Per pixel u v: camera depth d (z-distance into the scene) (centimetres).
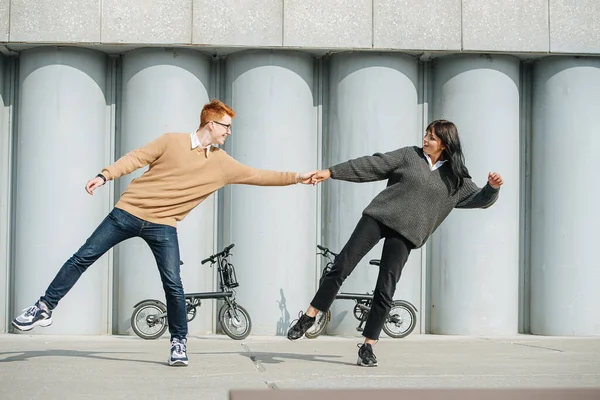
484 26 1054
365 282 1063
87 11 1019
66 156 1042
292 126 1062
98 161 1066
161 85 1045
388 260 634
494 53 1073
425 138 627
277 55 1059
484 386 534
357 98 1066
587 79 1085
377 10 1045
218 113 624
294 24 1035
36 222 1041
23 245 1046
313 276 1087
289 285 1055
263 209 1054
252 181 635
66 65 1045
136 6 1023
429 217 625
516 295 1091
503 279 1076
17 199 1059
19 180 1056
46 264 1037
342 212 1070
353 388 494
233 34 1030
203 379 558
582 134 1080
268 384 530
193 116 1055
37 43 1020
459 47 1051
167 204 623
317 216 1094
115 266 1074
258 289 1050
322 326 1036
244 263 1054
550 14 1063
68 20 1017
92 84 1059
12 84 1082
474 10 1055
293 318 1055
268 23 1033
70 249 1041
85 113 1052
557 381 567
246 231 1055
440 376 586
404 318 1046
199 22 1027
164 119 1043
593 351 832
